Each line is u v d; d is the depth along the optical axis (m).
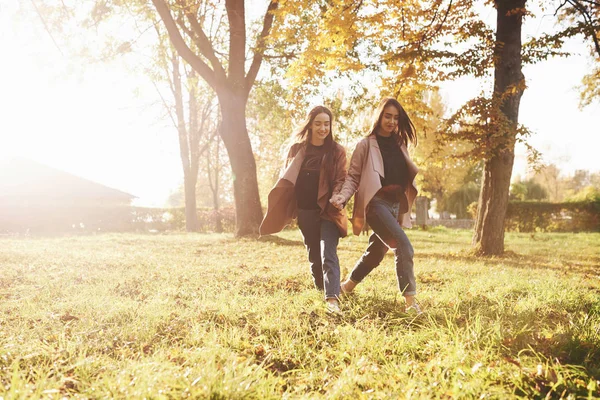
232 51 14.61
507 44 11.05
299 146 4.43
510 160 11.02
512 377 2.37
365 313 3.90
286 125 15.55
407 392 2.25
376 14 11.45
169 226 33.00
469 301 4.41
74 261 7.76
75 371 2.51
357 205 4.25
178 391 2.13
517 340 2.99
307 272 6.43
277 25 12.20
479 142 10.62
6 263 7.50
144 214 32.53
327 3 13.72
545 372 2.42
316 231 4.44
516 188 45.44
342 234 4.41
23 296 4.75
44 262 7.60
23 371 2.50
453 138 10.80
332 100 16.03
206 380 2.21
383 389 2.41
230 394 2.15
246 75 15.66
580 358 2.80
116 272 6.45
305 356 2.96
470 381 2.33
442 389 2.29
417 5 11.62
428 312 3.84
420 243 15.69
